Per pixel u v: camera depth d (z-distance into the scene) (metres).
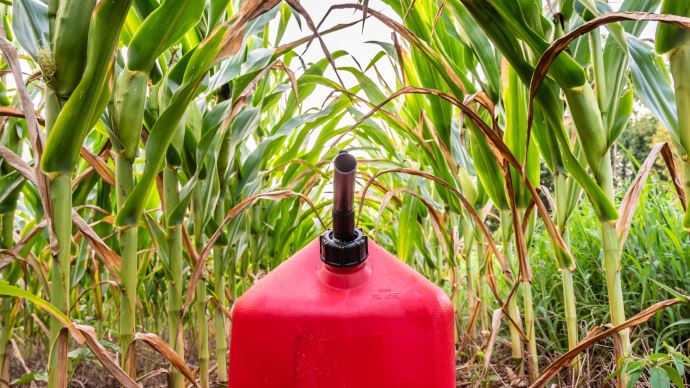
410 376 0.69
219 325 1.35
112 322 2.23
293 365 0.69
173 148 1.05
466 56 1.37
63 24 0.68
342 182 0.69
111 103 0.85
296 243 2.38
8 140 1.36
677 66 0.75
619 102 0.91
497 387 1.42
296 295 0.72
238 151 1.40
